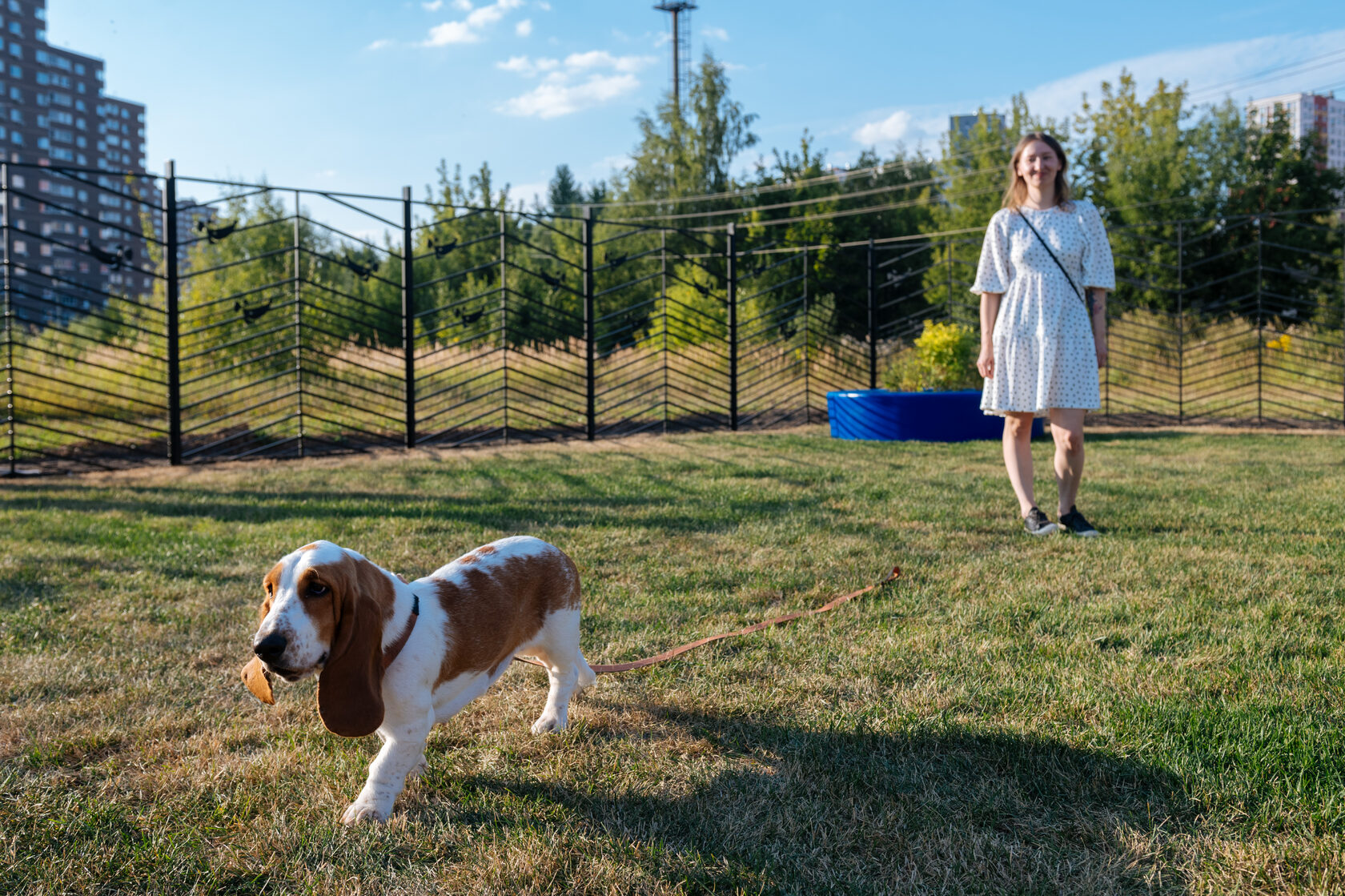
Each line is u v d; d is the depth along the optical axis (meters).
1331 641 3.29
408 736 2.20
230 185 9.10
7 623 3.67
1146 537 5.15
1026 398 5.39
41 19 96.12
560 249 33.28
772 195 38.59
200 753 2.56
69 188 97.50
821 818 2.16
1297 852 1.97
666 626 3.70
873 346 13.95
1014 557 4.78
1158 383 15.97
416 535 5.37
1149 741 2.49
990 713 2.76
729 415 12.73
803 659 3.29
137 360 15.07
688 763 2.50
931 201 34.75
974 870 1.95
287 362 15.59
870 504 6.40
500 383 15.99
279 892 1.89
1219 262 26.38
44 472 8.49
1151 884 1.89
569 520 5.84
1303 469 7.71
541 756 2.56
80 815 2.20
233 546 5.07
